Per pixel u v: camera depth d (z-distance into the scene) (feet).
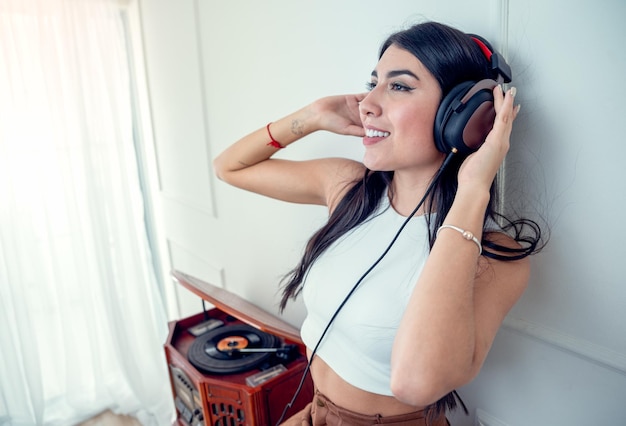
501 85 2.39
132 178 7.43
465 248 1.98
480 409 3.35
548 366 2.85
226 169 3.72
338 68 3.88
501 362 3.12
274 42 4.49
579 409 2.75
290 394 4.28
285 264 5.14
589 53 2.31
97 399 7.30
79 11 6.29
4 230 6.25
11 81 6.06
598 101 2.32
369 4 3.48
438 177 2.33
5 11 5.90
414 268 2.52
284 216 4.96
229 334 5.06
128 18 7.30
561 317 2.69
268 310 5.63
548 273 2.70
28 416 6.75
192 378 4.43
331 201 3.29
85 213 6.91
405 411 2.71
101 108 6.66
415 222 2.62
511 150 2.75
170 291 8.43
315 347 2.96
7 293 6.44
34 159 6.40
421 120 2.31
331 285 2.82
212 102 5.71
